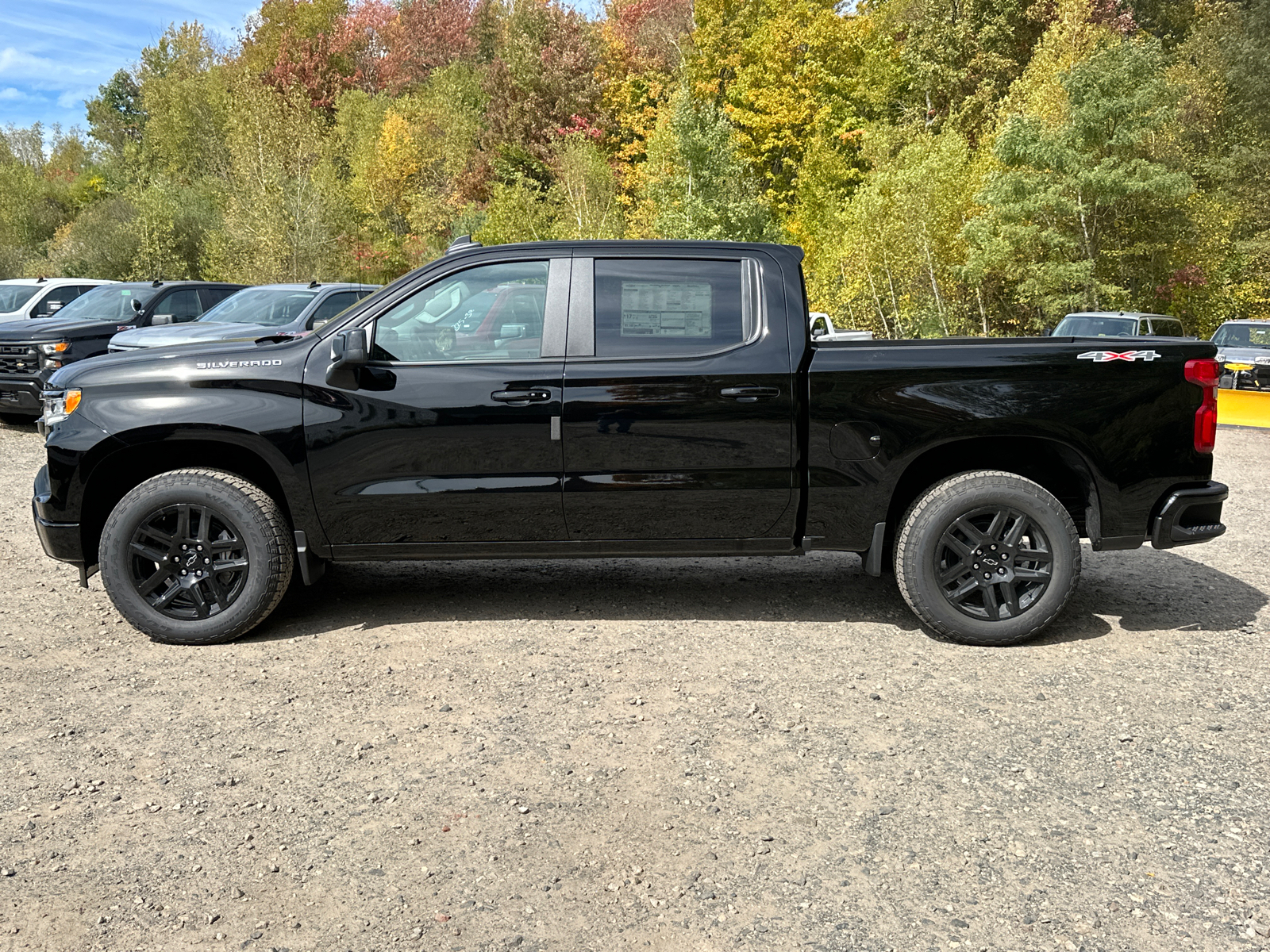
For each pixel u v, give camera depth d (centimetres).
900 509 479
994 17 4094
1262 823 289
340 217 4381
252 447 446
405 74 6328
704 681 408
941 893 255
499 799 308
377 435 445
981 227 2580
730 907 250
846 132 3925
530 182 4719
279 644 456
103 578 449
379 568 598
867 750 342
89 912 248
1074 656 437
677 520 455
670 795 310
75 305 1377
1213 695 389
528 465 447
